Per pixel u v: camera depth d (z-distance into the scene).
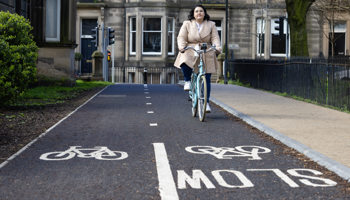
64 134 7.95
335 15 31.20
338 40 33.78
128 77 33.81
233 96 14.97
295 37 20.47
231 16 34.38
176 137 7.68
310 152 6.21
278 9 33.81
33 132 8.22
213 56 9.60
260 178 5.14
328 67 12.85
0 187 4.76
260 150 6.66
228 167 5.63
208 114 10.78
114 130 8.39
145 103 13.31
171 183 4.91
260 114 10.32
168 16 33.41
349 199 4.42
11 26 11.88
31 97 14.25
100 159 6.03
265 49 33.84
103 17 33.94
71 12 19.14
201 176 5.20
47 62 19.09
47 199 4.39
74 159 6.03
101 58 27.08
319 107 11.97
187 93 17.06
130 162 5.87
